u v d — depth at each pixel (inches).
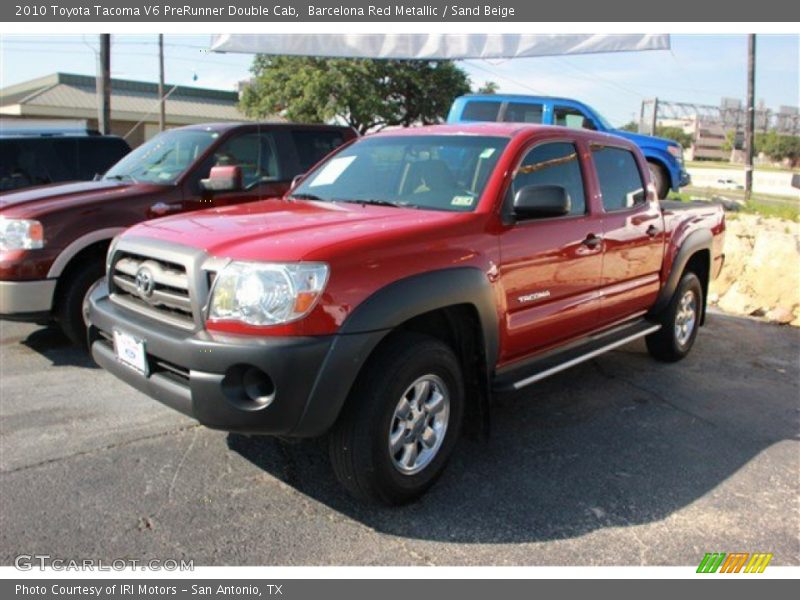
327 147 290.2
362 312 118.0
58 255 205.2
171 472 144.1
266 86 1195.9
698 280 236.8
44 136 329.4
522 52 315.3
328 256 117.0
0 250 202.4
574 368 223.3
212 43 315.0
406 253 127.0
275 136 272.7
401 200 158.7
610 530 128.7
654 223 203.5
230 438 160.9
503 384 148.9
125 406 178.4
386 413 123.0
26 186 316.8
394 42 320.5
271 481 141.9
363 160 177.8
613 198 189.9
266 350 112.3
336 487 140.4
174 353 119.3
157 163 253.9
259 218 142.5
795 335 277.6
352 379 118.0
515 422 177.5
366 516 130.3
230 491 137.5
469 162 157.8
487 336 141.9
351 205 158.1
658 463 156.9
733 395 204.4
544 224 158.7
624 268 189.6
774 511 137.8
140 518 127.0
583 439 168.4
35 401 180.4
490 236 143.9
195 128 269.1
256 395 117.1
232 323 115.3
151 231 137.7
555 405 190.5
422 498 137.3
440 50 317.4
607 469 152.8
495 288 143.3
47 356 218.4
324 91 1107.3
